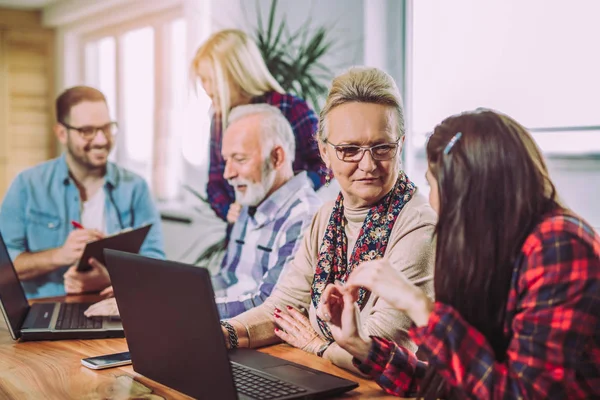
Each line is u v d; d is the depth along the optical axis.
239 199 3.47
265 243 3.28
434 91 3.37
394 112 1.92
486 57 3.20
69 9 4.15
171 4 3.85
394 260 1.88
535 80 3.05
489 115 1.37
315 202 3.18
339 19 3.33
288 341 1.97
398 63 3.38
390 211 1.94
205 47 3.70
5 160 4.10
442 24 3.32
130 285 1.58
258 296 2.99
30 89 4.13
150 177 3.96
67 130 4.07
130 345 1.68
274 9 3.47
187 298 1.39
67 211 4.08
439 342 1.31
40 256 4.00
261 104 3.46
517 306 1.31
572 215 1.33
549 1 2.99
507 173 1.31
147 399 1.50
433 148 1.40
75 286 2.99
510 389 1.26
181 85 3.83
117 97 4.07
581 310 1.25
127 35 4.07
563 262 1.26
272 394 1.49
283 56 3.44
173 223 3.86
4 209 4.07
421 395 1.45
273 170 3.34
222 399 1.39
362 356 1.58
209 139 3.66
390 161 1.91
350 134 1.89
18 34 4.14
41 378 1.71
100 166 4.07
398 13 3.36
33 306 2.54
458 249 1.33
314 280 2.03
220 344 1.35
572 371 1.25
